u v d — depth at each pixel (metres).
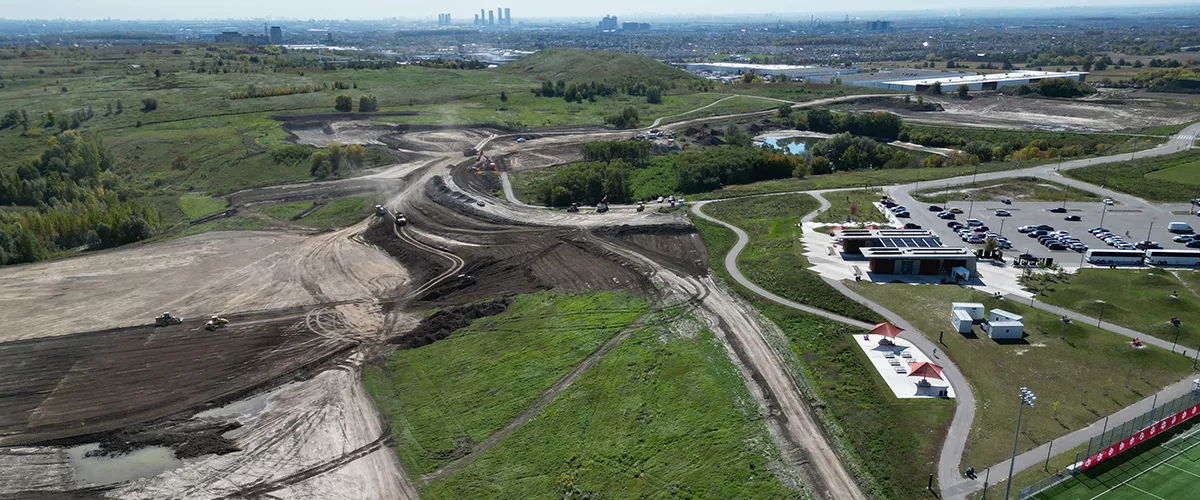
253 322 86.69
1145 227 113.88
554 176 142.38
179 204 140.25
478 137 194.50
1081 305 82.94
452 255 108.06
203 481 58.72
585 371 73.06
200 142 179.62
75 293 95.25
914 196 133.12
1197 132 186.25
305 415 67.75
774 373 70.62
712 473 56.56
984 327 77.56
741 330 80.38
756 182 153.62
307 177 155.25
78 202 133.62
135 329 84.75
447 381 73.12
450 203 133.75
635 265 101.44
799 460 57.34
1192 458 54.34
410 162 167.25
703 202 131.88
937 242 102.12
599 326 82.81
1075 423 59.81
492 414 66.94
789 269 96.00
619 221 120.31
